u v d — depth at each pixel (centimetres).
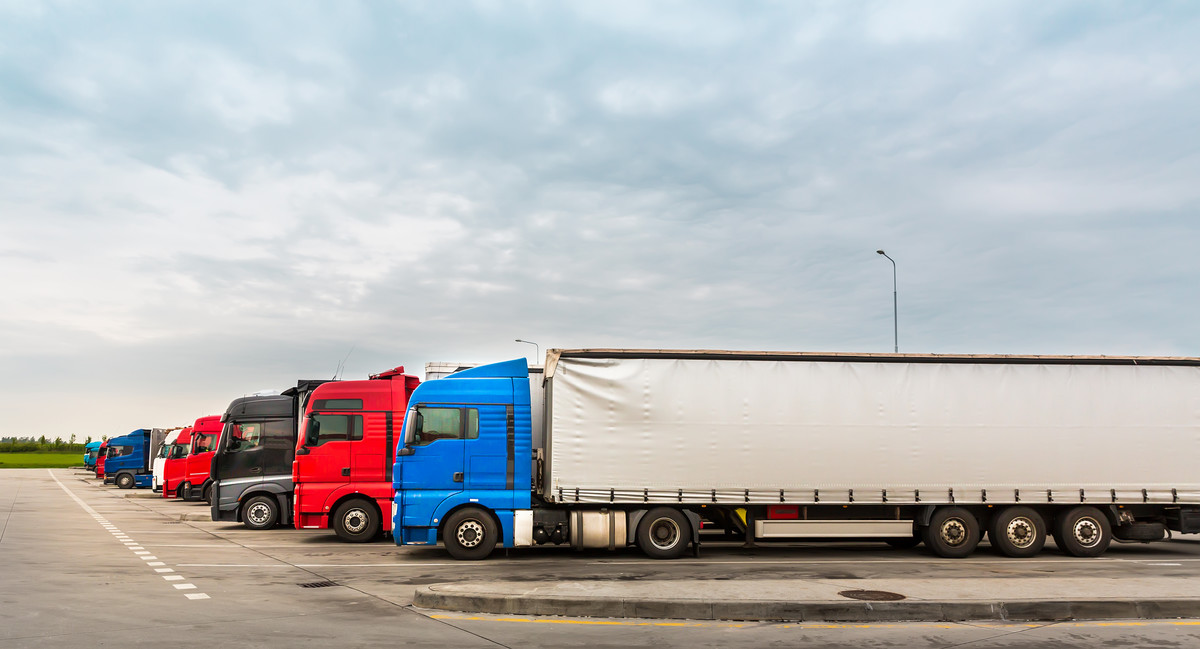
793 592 988
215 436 3066
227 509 2077
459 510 1454
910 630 863
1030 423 1489
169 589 1115
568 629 860
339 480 1805
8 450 15300
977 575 1231
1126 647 795
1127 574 1262
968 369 1491
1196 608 939
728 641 811
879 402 1468
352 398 1834
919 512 1490
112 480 5088
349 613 941
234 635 816
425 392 1473
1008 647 793
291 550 1625
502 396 1479
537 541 1455
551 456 1424
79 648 755
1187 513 1498
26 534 1903
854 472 1452
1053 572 1282
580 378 1439
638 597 938
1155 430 1507
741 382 1452
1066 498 1484
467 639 808
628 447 1430
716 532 1605
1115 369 1515
